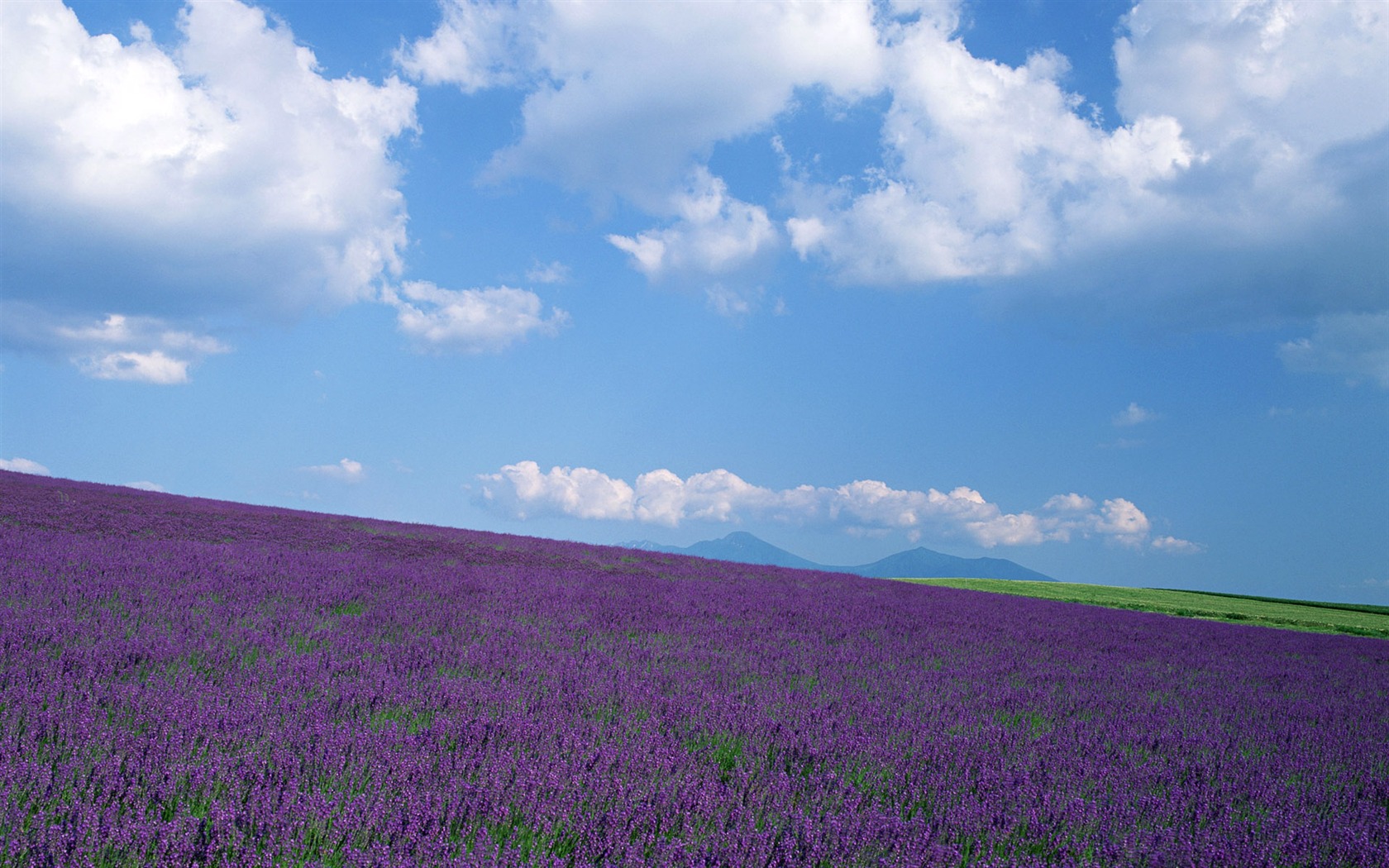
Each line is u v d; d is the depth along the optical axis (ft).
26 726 11.76
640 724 15.80
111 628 20.57
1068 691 26.11
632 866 9.16
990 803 12.57
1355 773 17.94
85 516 57.36
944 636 40.65
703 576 69.05
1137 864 11.10
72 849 8.13
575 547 84.23
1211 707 26.16
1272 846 12.00
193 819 8.76
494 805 10.36
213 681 16.08
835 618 44.45
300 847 8.84
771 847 10.12
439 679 17.89
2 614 20.65
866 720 18.38
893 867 10.02
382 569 45.62
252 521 70.18
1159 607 96.43
